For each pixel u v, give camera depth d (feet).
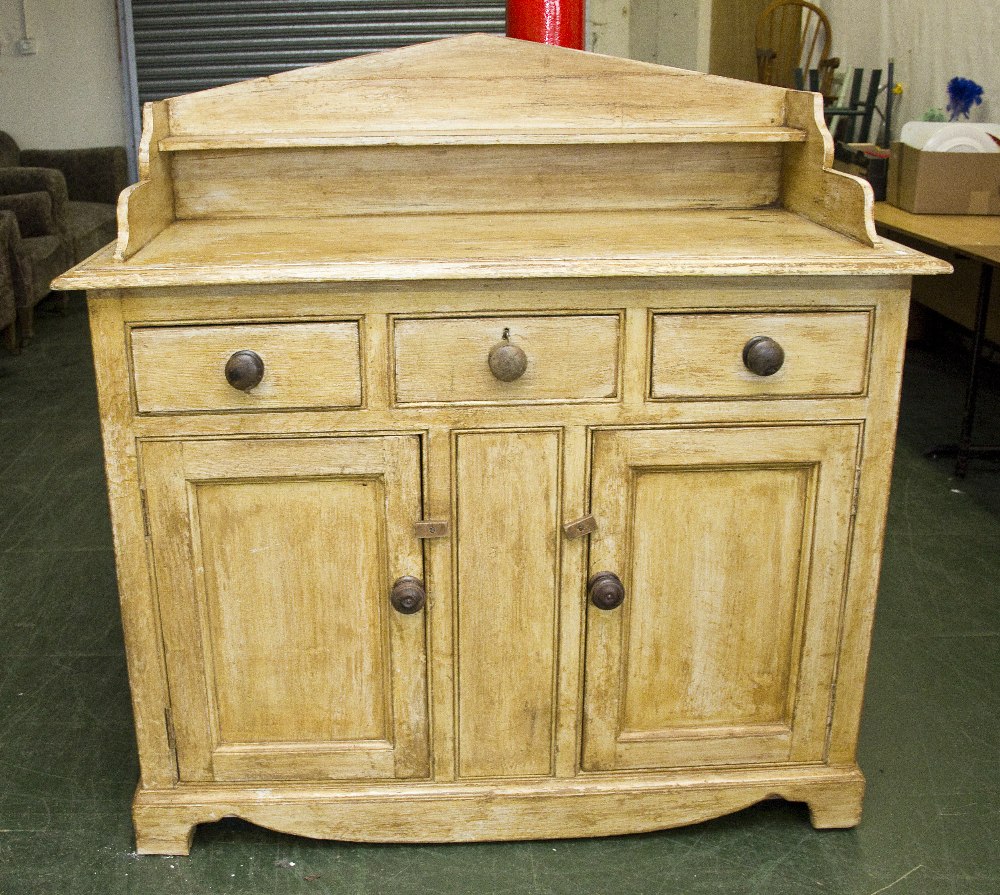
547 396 5.41
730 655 5.98
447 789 6.06
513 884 5.87
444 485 5.52
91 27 23.26
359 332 5.25
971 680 7.89
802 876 5.92
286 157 6.54
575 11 7.36
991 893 5.79
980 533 10.43
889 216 12.64
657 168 6.74
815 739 6.14
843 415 5.54
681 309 5.32
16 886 5.81
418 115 6.54
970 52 14.80
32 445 12.98
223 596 5.70
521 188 6.72
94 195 23.02
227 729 5.93
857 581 5.84
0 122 23.89
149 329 5.19
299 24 21.85
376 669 5.87
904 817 6.42
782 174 6.82
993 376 15.38
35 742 7.13
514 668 5.88
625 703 6.02
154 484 5.43
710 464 5.58
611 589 5.60
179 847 6.04
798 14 18.76
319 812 6.02
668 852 6.13
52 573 9.63
